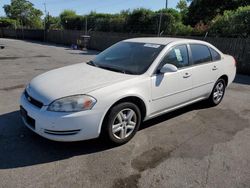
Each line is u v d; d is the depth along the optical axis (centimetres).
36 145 365
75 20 3169
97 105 332
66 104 321
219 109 560
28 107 345
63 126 321
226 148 383
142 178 302
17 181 287
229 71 582
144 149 369
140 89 378
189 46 479
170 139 404
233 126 468
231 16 1293
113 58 452
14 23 5212
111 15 2630
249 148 385
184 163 337
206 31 1441
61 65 1158
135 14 2098
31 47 2241
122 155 350
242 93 716
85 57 1541
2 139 379
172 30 1759
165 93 421
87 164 325
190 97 483
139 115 389
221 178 309
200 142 399
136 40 492
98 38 2275
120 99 355
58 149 357
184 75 450
